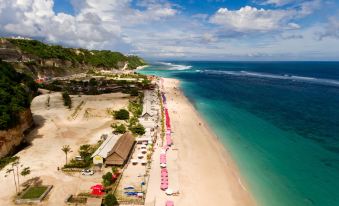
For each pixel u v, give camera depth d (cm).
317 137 7256
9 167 5028
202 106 10900
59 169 5006
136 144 6331
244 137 7212
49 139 6481
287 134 7488
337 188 4759
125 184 4588
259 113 9819
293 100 12319
